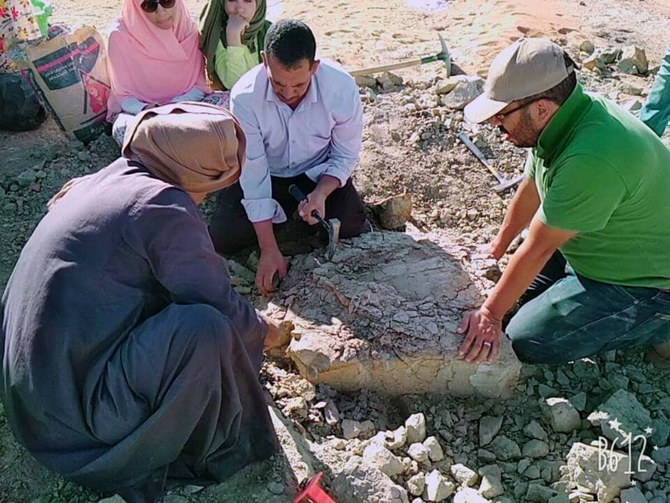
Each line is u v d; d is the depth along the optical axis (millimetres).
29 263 2391
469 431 3068
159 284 2439
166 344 2307
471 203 4207
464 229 4090
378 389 3137
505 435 3057
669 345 3340
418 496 2779
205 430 2498
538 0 6406
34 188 4129
